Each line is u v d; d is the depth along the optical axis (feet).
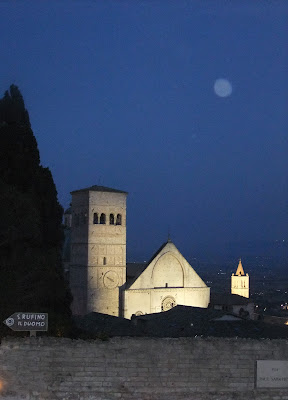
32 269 143.64
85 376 125.18
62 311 149.38
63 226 183.01
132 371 126.62
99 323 251.39
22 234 145.48
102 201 404.77
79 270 403.95
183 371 128.57
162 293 401.08
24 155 160.04
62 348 125.08
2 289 135.33
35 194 158.61
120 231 410.72
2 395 122.62
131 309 385.50
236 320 234.38
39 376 124.06
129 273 436.76
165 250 408.26
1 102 174.60
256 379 130.82
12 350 123.85
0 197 145.48
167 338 129.29
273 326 227.40
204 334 210.18
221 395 129.29
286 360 132.36
